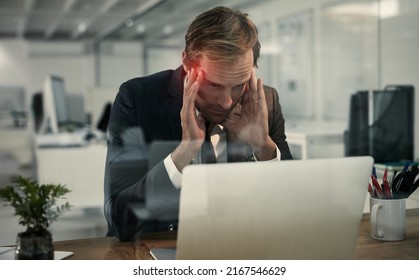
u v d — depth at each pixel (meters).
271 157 1.34
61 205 0.91
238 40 1.35
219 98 1.29
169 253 1.00
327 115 3.91
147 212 1.16
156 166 1.22
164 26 4.40
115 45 6.18
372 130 2.32
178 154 1.25
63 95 3.72
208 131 1.30
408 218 1.10
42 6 6.08
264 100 1.35
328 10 3.94
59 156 2.68
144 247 1.04
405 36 3.18
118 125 1.29
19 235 0.90
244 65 1.36
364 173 0.87
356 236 0.91
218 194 0.81
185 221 0.81
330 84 3.92
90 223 2.09
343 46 3.79
